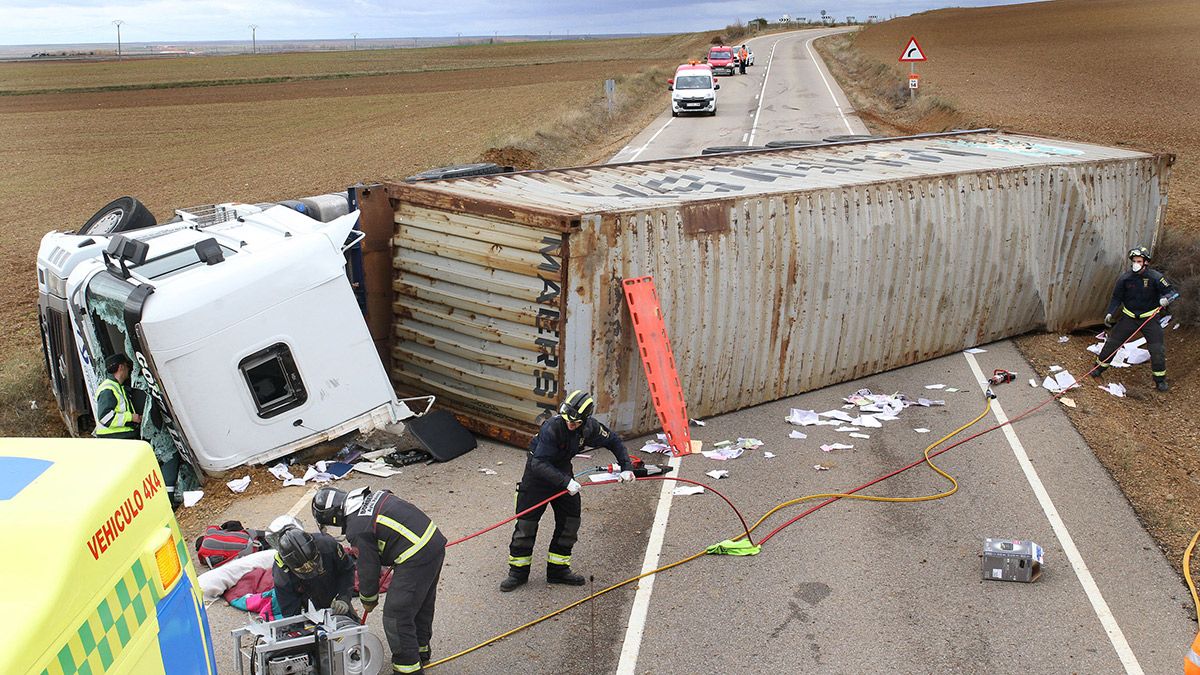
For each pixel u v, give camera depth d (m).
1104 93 36.84
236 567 7.83
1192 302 13.79
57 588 3.66
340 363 10.07
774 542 8.53
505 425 10.86
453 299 10.99
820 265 11.63
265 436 9.83
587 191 11.57
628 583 7.91
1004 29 77.81
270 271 9.53
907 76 45.31
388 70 88.38
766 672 6.71
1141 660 6.77
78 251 10.48
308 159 33.16
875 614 7.39
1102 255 14.43
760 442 10.72
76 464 4.39
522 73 75.62
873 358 12.71
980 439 10.70
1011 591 7.68
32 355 13.48
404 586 6.22
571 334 10.05
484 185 11.83
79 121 50.19
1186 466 10.20
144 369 9.38
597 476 9.78
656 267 10.42
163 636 4.49
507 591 7.81
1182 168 21.33
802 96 46.22
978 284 13.33
